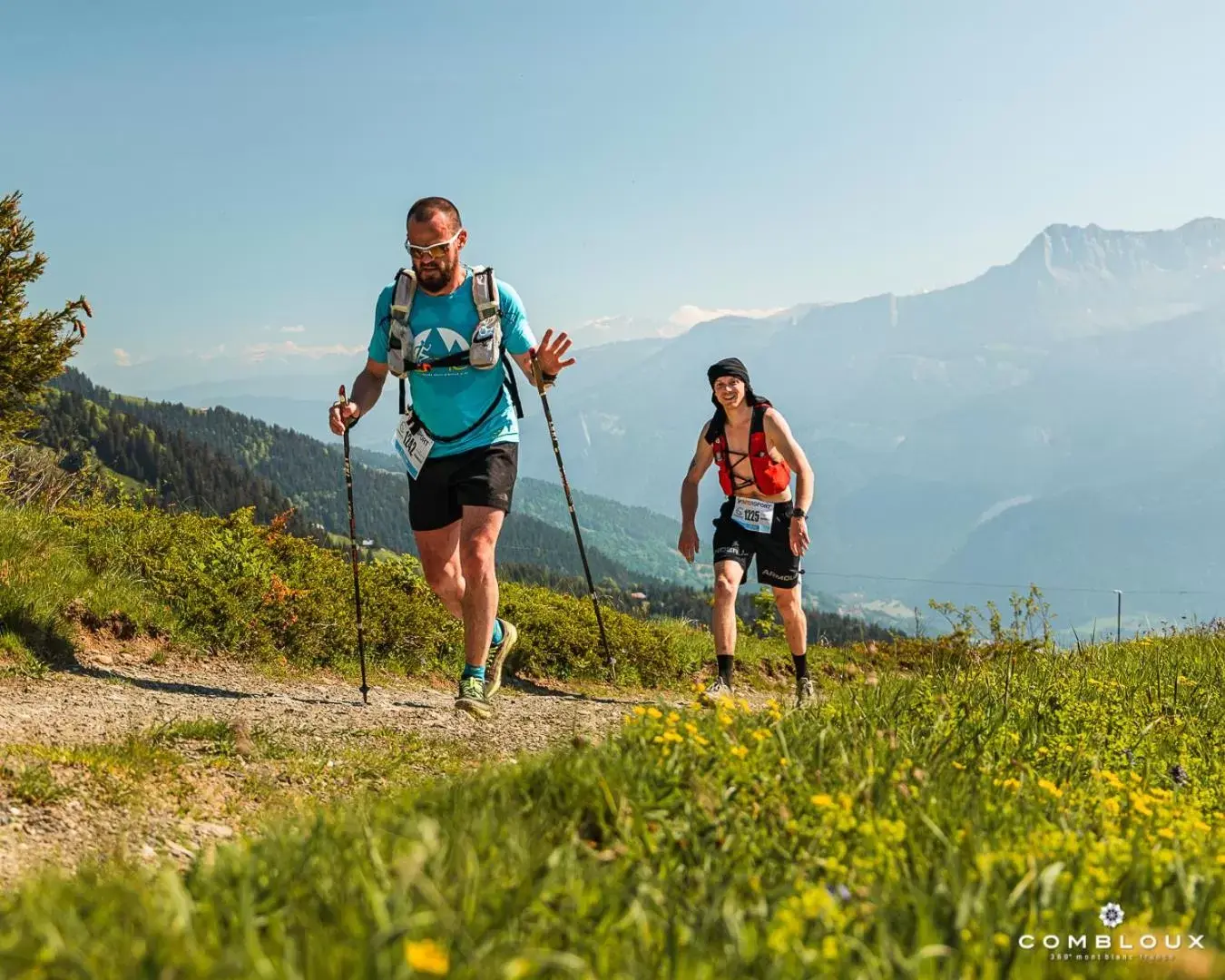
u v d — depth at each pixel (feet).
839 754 13.30
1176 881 9.38
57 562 29.32
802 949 7.14
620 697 39.14
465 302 21.81
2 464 38.75
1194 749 20.61
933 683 24.38
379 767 18.57
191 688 25.67
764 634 59.11
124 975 6.29
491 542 21.81
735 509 28.58
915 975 6.87
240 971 6.27
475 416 22.04
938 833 9.84
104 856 11.71
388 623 35.37
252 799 15.46
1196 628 49.08
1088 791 14.62
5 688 21.85
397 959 6.59
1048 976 7.29
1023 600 35.14
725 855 9.80
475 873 8.17
